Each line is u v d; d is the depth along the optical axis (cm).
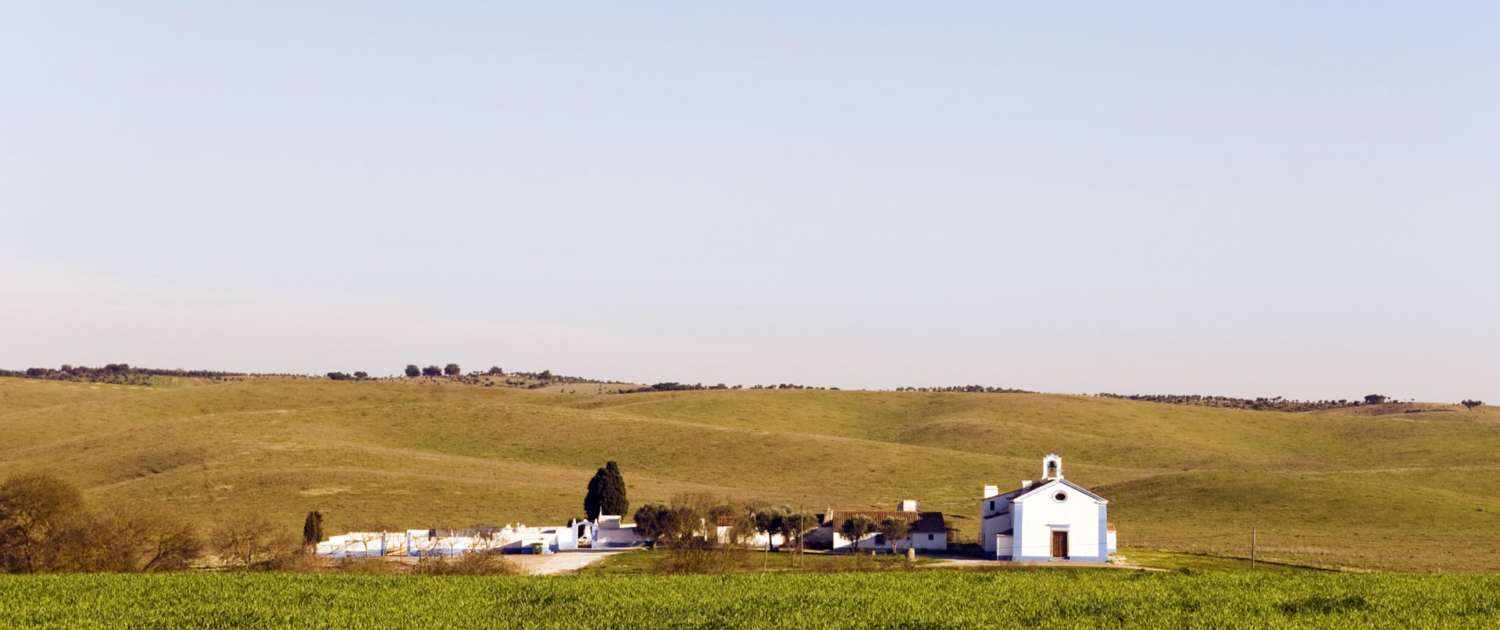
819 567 10256
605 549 13238
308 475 17400
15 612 5962
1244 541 13500
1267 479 17662
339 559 10712
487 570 8888
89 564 9506
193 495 16250
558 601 6366
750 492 19025
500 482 18362
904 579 7438
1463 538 13775
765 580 7381
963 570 8862
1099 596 6444
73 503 9856
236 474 17412
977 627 5528
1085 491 11956
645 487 19212
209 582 7100
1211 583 7062
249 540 10506
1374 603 6025
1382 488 17050
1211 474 18362
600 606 6181
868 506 17338
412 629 5572
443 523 15038
